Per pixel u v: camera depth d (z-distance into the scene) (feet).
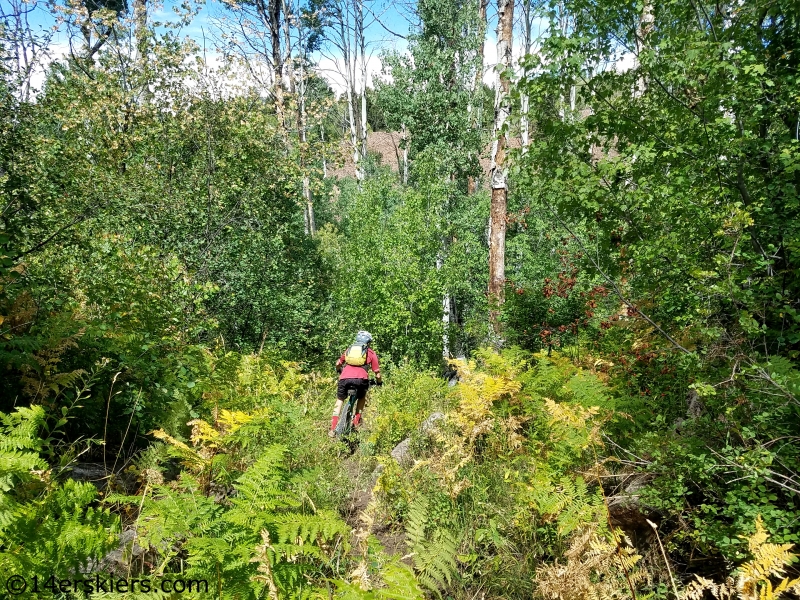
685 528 9.94
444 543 9.70
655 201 14.83
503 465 13.74
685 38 14.76
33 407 8.33
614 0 15.38
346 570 9.77
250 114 38.19
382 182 59.52
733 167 14.21
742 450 9.93
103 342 15.15
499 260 41.37
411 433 18.31
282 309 40.68
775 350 12.03
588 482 11.79
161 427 14.11
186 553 8.79
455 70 63.87
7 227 18.44
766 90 13.80
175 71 36.22
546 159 17.60
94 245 23.91
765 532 8.43
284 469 10.09
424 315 47.85
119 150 34.55
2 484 6.99
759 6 13.92
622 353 19.39
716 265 13.23
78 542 6.73
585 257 17.56
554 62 16.31
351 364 22.18
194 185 36.01
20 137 21.15
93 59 36.29
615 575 9.32
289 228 44.80
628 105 16.98
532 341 31.42
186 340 23.88
